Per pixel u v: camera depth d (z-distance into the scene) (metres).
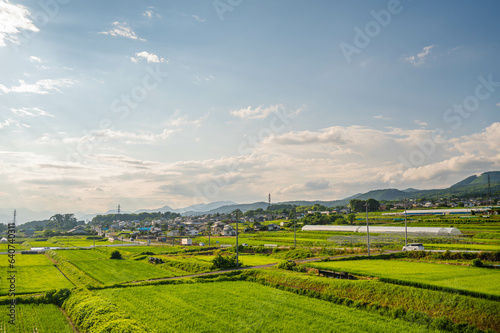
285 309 37.88
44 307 43.44
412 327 31.34
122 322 32.88
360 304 38.12
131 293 46.88
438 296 35.38
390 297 37.91
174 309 38.69
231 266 67.06
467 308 32.53
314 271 56.53
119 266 76.56
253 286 51.34
